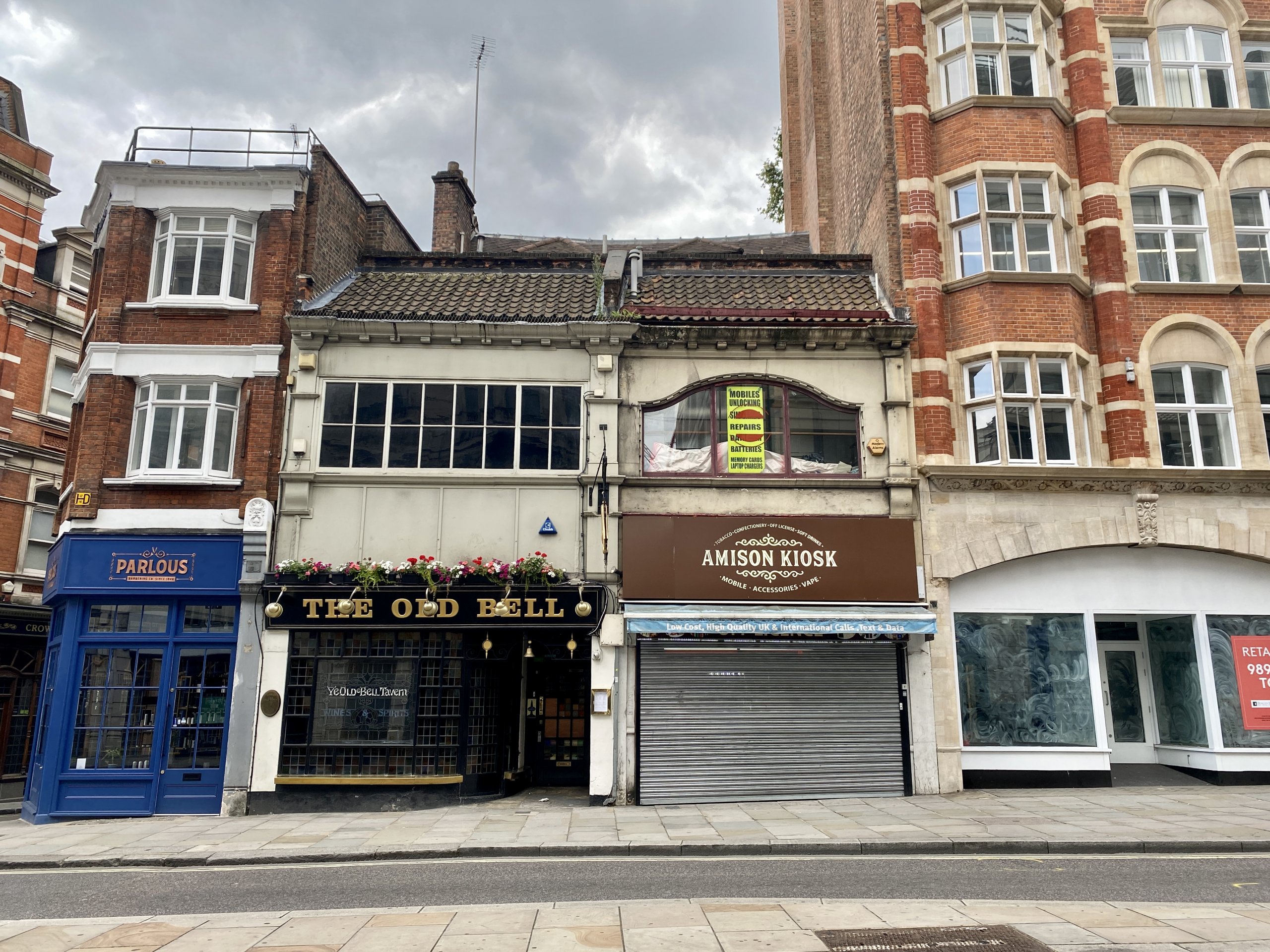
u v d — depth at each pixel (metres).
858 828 11.18
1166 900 7.57
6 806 20.16
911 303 16.11
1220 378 16.02
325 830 11.99
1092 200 16.44
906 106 16.89
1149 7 17.31
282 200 16.20
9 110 25.59
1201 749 14.88
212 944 6.64
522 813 13.06
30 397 23.86
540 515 14.95
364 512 14.84
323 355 15.44
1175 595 15.15
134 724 14.37
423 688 14.20
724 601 14.47
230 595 14.58
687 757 14.03
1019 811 12.20
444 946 6.48
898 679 14.55
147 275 15.91
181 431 15.36
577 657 15.09
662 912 7.37
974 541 14.95
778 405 15.70
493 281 17.52
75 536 14.69
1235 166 16.78
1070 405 15.59
